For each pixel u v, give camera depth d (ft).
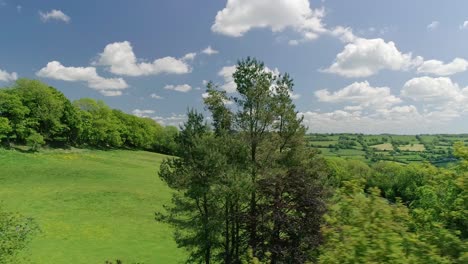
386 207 27.12
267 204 81.20
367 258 24.22
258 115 86.63
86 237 141.18
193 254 92.79
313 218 75.41
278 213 76.02
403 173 258.78
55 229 145.79
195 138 85.71
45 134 324.39
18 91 313.12
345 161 345.92
